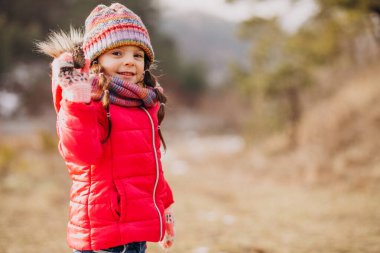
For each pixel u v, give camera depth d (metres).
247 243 5.21
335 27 11.52
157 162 2.43
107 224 2.29
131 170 2.34
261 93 13.38
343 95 12.11
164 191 2.53
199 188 9.30
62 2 26.31
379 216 6.25
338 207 6.93
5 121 21.55
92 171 2.31
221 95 36.19
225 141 20.72
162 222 2.39
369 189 7.79
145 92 2.41
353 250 4.82
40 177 9.34
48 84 25.86
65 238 5.41
